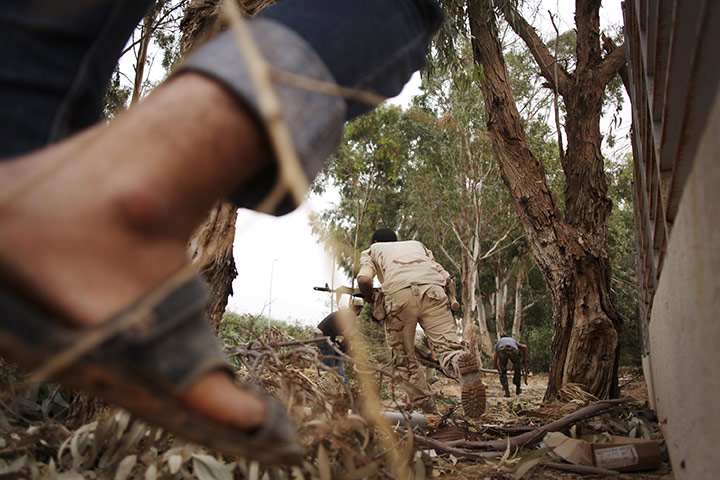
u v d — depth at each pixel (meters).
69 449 1.72
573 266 5.55
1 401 1.86
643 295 5.95
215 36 0.74
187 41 3.03
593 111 6.31
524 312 32.03
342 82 0.74
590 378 5.24
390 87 0.83
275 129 0.54
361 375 1.76
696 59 1.25
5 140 0.67
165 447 1.69
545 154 20.58
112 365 0.54
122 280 0.56
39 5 0.68
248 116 0.62
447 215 25.00
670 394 2.43
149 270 0.58
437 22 0.93
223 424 0.63
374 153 17.69
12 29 0.68
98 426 1.60
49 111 0.70
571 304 5.51
